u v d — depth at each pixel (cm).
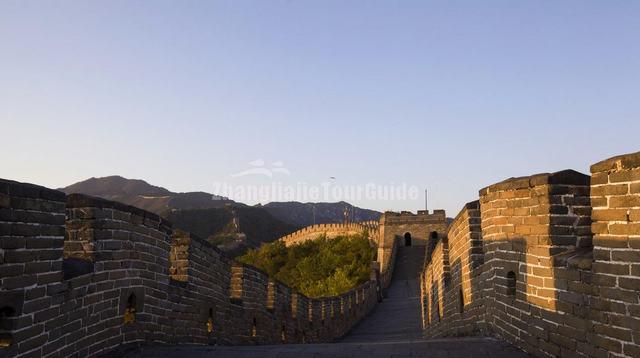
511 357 718
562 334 639
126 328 784
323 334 2205
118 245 766
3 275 521
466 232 1087
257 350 844
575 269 615
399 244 6341
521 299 750
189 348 841
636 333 511
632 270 517
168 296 920
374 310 3431
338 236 7281
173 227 962
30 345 560
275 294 1602
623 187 530
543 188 698
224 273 1207
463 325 1138
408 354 775
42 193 585
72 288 647
